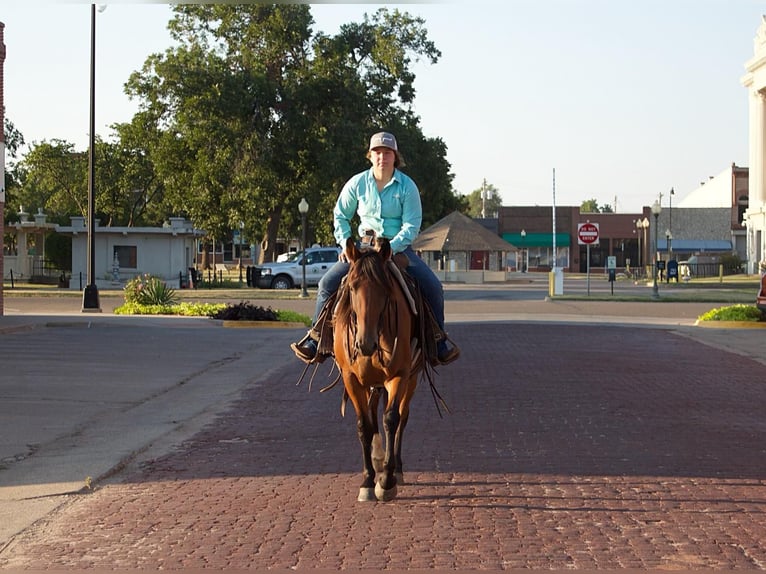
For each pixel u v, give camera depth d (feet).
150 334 85.56
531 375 57.88
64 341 77.71
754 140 244.63
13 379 55.62
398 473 29.84
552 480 30.68
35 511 27.73
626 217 355.56
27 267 210.59
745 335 89.71
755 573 21.61
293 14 204.33
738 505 27.58
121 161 256.11
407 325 27.86
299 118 204.74
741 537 24.40
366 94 215.31
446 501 28.09
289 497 28.84
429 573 21.71
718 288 192.85
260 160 203.00
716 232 355.36
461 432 39.24
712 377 58.80
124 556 23.26
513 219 359.87
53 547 24.11
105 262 189.67
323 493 29.30
